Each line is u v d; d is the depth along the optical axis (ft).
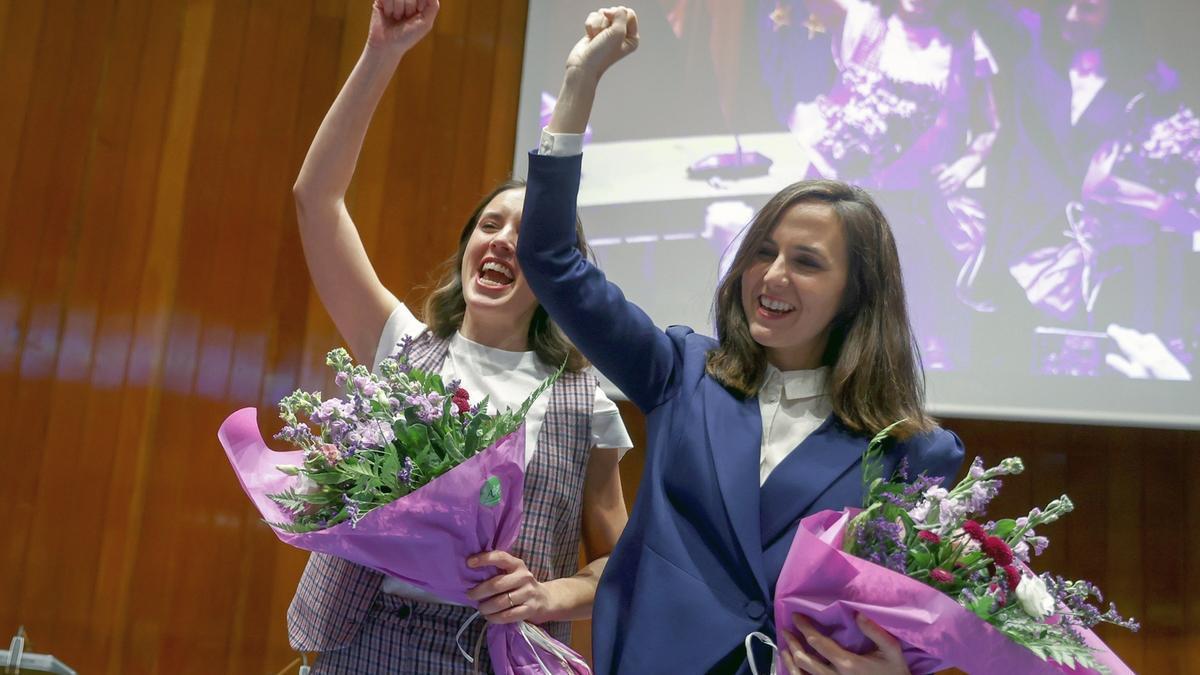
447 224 11.44
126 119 11.41
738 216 10.95
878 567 4.51
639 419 11.16
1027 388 10.34
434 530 5.25
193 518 10.85
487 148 11.60
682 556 5.13
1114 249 10.55
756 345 5.73
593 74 5.44
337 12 11.77
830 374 5.67
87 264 11.15
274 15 11.68
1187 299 10.41
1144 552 10.63
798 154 11.05
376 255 11.30
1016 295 10.53
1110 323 10.41
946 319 10.54
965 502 4.93
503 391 6.49
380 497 5.24
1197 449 10.72
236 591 10.78
